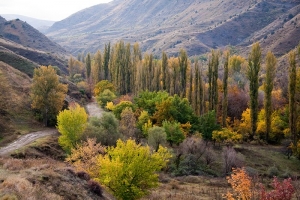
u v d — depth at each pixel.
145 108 60.09
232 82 86.31
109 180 21.52
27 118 56.31
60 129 40.38
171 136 47.41
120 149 23.27
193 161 42.09
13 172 19.45
